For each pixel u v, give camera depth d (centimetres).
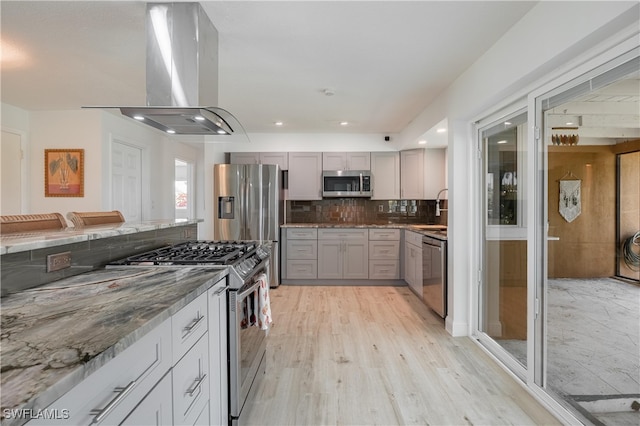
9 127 354
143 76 276
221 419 157
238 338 164
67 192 373
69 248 142
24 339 75
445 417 179
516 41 191
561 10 154
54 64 251
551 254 184
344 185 508
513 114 229
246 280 169
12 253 116
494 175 258
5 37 210
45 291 118
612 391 150
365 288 464
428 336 289
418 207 533
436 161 488
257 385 204
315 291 448
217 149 501
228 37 209
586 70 156
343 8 177
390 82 289
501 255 249
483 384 211
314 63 249
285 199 520
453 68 258
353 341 279
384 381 215
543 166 190
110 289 120
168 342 105
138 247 201
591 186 159
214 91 195
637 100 134
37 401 53
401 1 171
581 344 167
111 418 77
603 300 155
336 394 201
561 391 179
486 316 272
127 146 419
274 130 498
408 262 448
